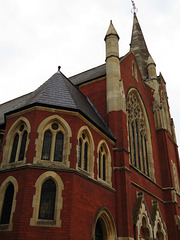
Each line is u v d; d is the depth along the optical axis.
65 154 16.16
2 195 15.05
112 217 18.64
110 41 28.19
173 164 35.56
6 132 18.02
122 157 21.50
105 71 28.03
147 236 22.08
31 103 17.52
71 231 13.84
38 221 13.65
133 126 28.30
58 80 21.70
